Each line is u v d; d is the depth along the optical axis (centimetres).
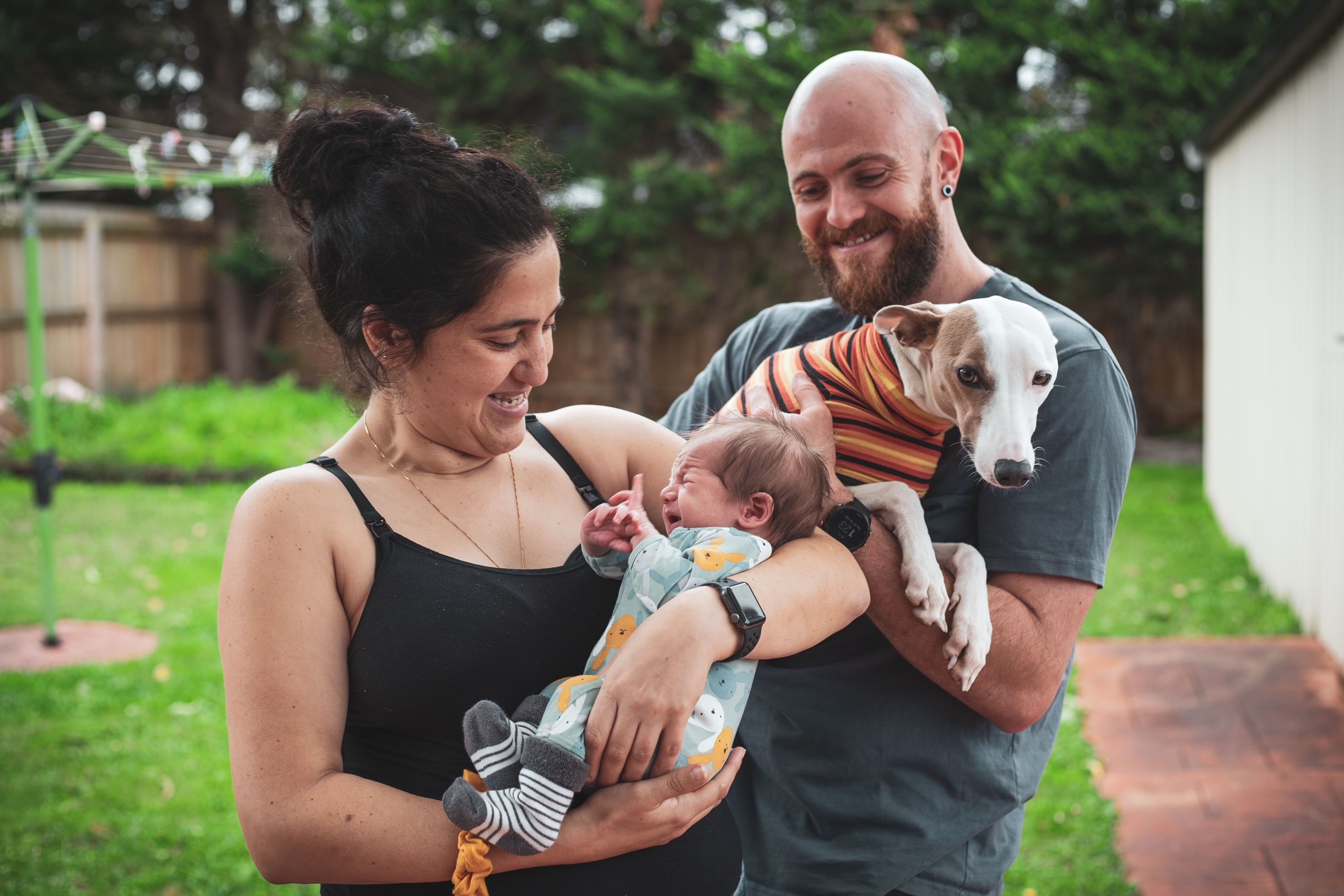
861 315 211
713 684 159
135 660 571
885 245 204
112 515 902
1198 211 1129
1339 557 527
